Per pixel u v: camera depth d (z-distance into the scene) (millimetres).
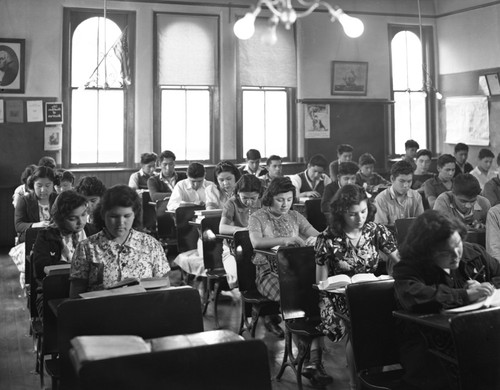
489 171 8266
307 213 6176
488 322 2205
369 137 10977
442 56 11359
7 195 9219
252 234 4391
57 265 3428
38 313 3607
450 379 2463
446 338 2457
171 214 6941
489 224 4191
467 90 10867
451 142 11234
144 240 3189
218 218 5418
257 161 8680
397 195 5469
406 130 11359
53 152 9406
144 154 8836
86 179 4547
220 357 1732
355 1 10859
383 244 3479
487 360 2176
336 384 3678
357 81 10891
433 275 2611
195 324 2389
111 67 9695
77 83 9586
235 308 5531
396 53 11266
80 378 1597
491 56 10414
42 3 9289
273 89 10547
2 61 9109
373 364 2705
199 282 6184
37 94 9297
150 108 9836
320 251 3436
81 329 2258
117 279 3092
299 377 3559
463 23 10883
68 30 9453
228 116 10227
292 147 10656
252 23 4684
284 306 3594
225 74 10172
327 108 10695
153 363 1665
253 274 4410
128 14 9719
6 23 9141
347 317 3152
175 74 9930
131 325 2312
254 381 1760
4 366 4129
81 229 3607
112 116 9766
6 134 9172
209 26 10055
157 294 2355
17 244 5898
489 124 10461
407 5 11172
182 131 10125
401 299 2545
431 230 2557
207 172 10148
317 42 10633
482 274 2822
